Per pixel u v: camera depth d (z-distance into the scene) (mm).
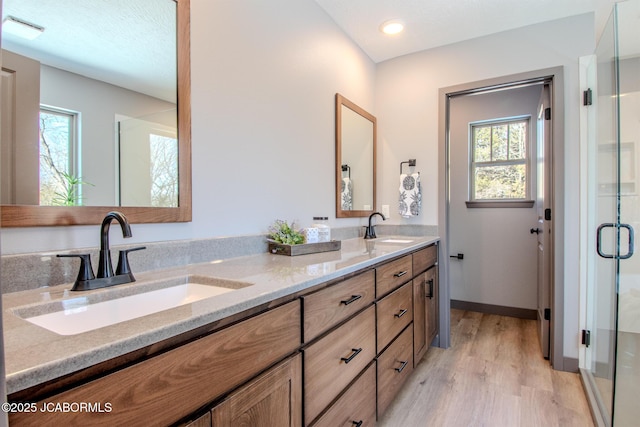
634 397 1555
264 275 1084
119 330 584
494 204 3357
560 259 2207
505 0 2059
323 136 2229
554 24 2273
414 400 1850
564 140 2213
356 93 2621
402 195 2740
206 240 1364
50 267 928
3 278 846
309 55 2072
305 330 1007
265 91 1718
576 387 1981
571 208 2189
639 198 1797
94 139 1048
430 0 2072
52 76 960
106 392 529
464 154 3502
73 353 491
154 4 1216
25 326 618
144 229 1183
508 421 1664
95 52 1059
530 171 3225
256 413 814
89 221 1025
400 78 2834
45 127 942
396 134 2854
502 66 2432
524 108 3223
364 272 1401
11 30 885
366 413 1392
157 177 1214
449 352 2488
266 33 1724
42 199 928
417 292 2086
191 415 659
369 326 1428
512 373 2154
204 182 1386
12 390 425
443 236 2631
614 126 1873
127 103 1134
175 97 1275
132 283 989
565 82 2227
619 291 1724
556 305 2215
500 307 3352
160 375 605
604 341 1867
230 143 1509
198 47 1360
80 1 1029
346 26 2375
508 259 3312
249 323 803
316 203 2154
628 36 1854
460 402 1829
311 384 1027
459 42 2586
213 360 707
